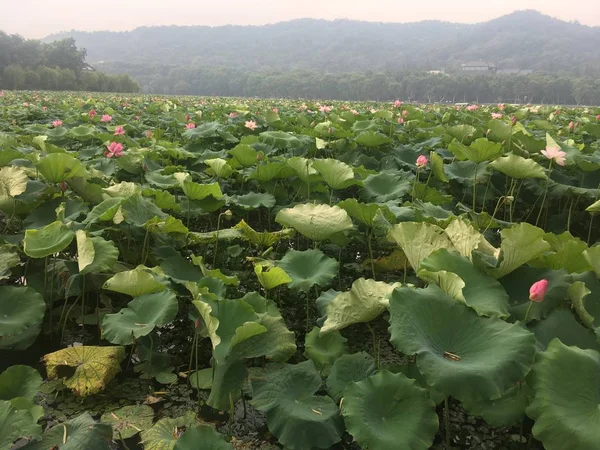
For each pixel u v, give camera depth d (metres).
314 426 1.99
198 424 2.25
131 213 3.33
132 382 2.61
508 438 2.21
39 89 56.41
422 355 1.82
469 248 2.43
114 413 2.34
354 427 1.86
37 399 2.45
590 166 4.64
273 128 8.12
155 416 2.35
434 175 4.96
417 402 1.94
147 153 5.48
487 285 2.20
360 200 4.41
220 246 4.15
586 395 1.74
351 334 3.12
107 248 2.82
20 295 2.60
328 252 4.17
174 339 3.03
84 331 3.07
